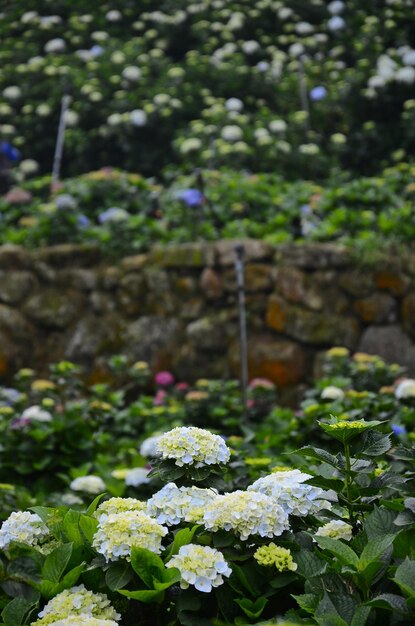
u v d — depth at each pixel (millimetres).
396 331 7035
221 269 7363
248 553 2053
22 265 7824
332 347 7070
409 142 10719
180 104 11312
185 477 2266
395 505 2105
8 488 3730
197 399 5898
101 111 11867
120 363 6777
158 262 7559
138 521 2029
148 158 11500
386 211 8242
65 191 9156
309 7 13195
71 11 13930
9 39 13438
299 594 2049
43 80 12500
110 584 1979
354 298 7145
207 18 13227
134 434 5652
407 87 10891
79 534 2152
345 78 11547
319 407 4652
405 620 1812
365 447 2146
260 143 10172
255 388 6305
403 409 4789
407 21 12453
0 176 10023
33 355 7652
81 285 7734
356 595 1936
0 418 5562
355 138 10891
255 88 12062
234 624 1953
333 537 2182
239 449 4293
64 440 4766
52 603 1971
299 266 7242
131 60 12445
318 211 8445
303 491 2172
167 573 1948
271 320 7199
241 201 8789
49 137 12055
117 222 8102
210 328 7262
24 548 2143
